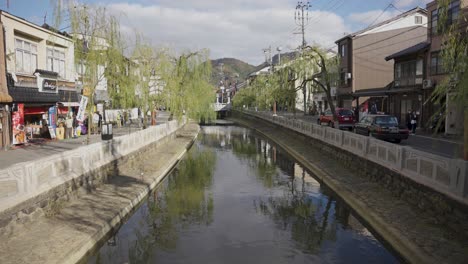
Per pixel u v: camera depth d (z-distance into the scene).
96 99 28.22
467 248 7.41
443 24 8.12
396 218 9.70
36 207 8.83
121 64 18.83
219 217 12.24
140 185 14.66
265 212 12.78
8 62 18.23
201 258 9.01
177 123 36.47
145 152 21.55
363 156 14.58
